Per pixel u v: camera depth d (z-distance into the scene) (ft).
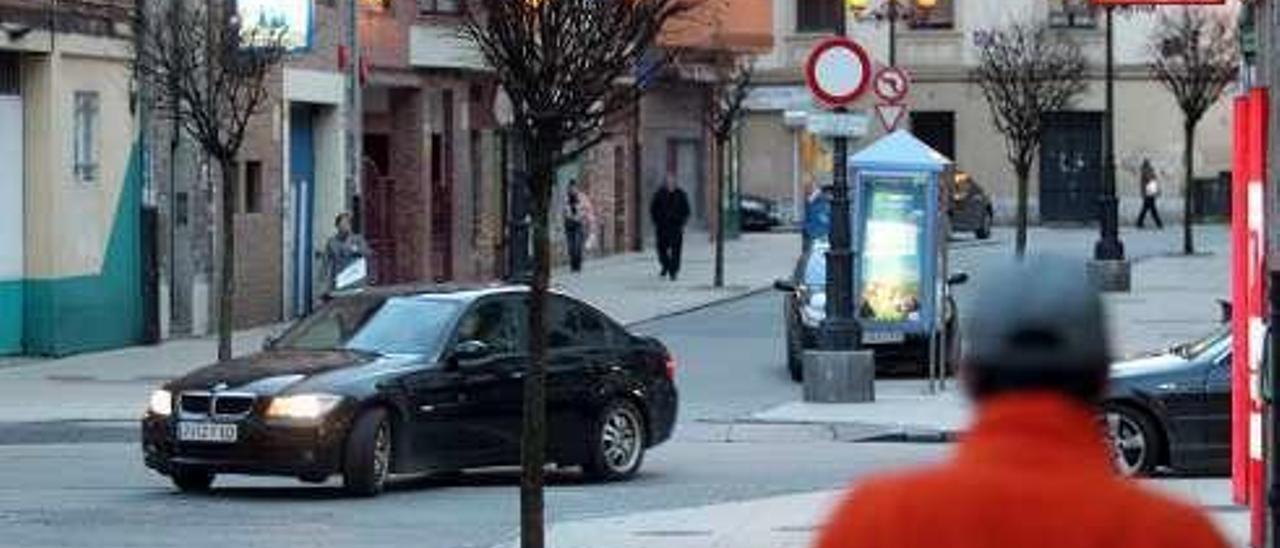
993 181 280.51
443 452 68.90
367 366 67.72
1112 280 162.81
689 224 250.98
